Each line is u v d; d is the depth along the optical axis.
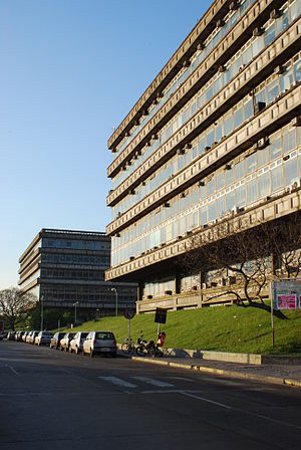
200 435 8.32
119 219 62.97
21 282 154.38
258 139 32.91
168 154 47.91
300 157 28.47
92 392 14.02
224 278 38.69
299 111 28.86
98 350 33.59
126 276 62.12
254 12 33.31
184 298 47.84
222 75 38.66
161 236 50.44
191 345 30.42
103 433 8.49
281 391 14.59
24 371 21.27
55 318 105.31
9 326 122.94
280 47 30.20
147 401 12.22
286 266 26.67
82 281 122.25
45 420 9.70
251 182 33.69
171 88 49.56
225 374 20.08
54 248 122.44
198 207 41.97
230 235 30.36
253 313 31.89
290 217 29.17
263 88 32.94
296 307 23.52
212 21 40.00
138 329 47.31
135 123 58.88
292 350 23.78
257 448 7.42
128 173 61.72
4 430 8.76
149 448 7.41
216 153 37.59
